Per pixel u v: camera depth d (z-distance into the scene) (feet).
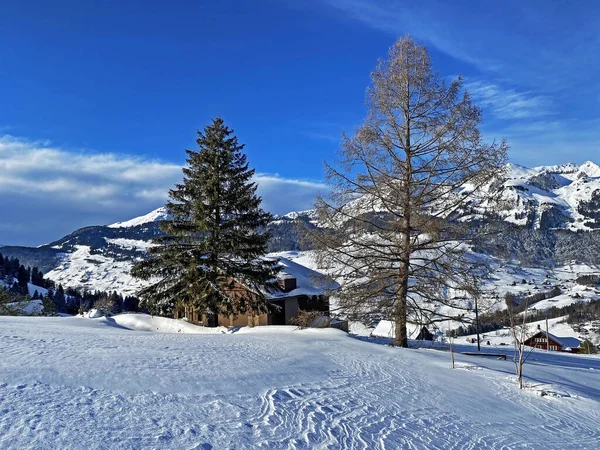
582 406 35.60
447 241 55.26
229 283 92.99
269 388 30.14
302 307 109.81
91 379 27.63
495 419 30.14
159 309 85.25
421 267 56.29
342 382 34.35
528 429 28.94
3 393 23.26
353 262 57.72
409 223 56.90
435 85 57.06
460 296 54.19
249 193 89.10
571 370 54.75
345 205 57.82
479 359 54.70
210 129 89.76
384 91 57.72
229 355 40.27
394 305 57.11
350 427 24.39
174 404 24.43
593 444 27.40
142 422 21.08
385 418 26.84
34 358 32.50
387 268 56.80
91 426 19.80
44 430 18.76
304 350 46.09
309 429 23.20
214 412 23.88
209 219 83.92
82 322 84.69
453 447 23.95
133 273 84.79
